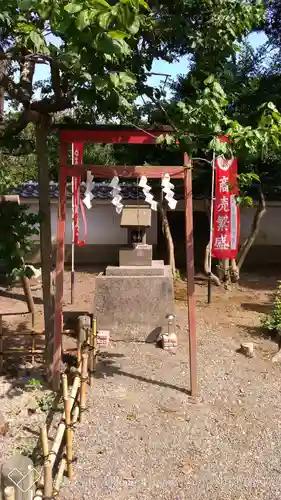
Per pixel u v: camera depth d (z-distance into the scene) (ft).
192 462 15.43
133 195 46.29
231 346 26.02
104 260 48.21
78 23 9.33
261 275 44.21
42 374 21.42
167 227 42.19
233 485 14.32
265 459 15.65
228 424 17.76
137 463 15.29
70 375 20.42
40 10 10.34
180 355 24.61
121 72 11.98
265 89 33.88
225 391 20.47
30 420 17.49
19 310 32.89
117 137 18.21
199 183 41.81
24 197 45.42
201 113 14.44
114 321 26.53
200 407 19.03
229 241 32.09
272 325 27.86
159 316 26.37
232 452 16.02
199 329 28.99
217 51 17.34
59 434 13.96
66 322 28.84
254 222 41.47
